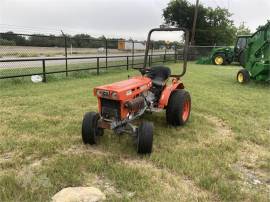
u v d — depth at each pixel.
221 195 3.28
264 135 5.37
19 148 4.35
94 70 14.33
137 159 4.14
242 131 5.57
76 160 3.94
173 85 5.63
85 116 4.46
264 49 10.91
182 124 5.64
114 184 3.43
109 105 4.37
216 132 5.48
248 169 4.04
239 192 3.34
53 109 6.54
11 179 3.38
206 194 3.29
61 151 4.32
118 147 4.48
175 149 4.48
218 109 7.16
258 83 11.53
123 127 4.40
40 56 13.81
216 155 4.34
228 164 4.07
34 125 5.38
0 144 4.44
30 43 12.47
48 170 3.63
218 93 9.27
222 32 35.94
